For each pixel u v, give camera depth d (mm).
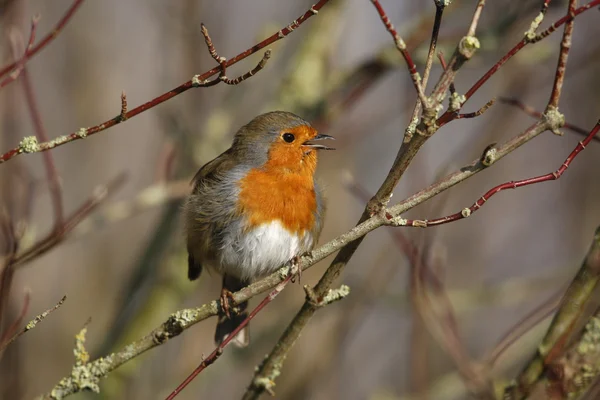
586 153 13914
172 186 10750
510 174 13938
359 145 13516
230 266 8547
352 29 14047
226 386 13281
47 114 14094
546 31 5188
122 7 14992
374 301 11469
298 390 10875
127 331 11992
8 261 6770
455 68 5340
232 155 8742
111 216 10562
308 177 8414
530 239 13758
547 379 5742
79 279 13773
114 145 14641
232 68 13398
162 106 12336
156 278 12156
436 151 13812
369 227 5902
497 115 11648
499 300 11617
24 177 9375
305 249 8469
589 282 5738
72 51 14477
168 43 12555
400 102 13461
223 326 8727
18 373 10164
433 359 11945
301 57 12391
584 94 13641
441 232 13516
